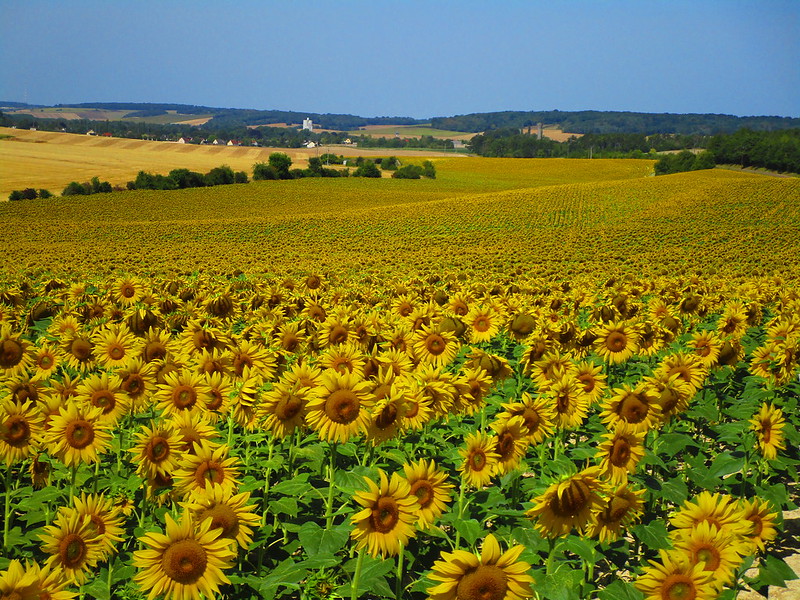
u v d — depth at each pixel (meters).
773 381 7.64
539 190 107.12
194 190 119.88
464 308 10.13
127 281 12.95
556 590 3.95
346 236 75.19
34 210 95.69
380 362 5.98
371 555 4.05
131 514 5.22
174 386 5.49
